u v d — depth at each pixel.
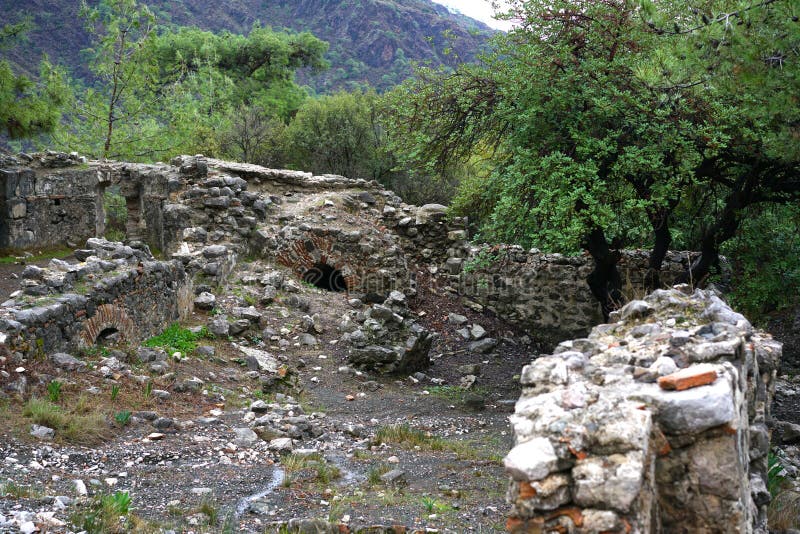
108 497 5.57
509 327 19.81
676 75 11.25
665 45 10.36
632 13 11.72
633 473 3.77
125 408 8.68
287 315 15.77
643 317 6.13
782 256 16.06
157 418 8.61
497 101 14.04
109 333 11.09
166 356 11.26
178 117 35.12
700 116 12.52
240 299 15.64
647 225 15.82
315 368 13.66
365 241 18.80
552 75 12.63
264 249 18.39
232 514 5.77
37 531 4.78
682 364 4.92
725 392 4.25
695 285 14.96
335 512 5.89
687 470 4.32
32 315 9.05
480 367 16.06
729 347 4.95
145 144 34.34
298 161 37.53
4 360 8.25
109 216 31.94
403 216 21.19
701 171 13.68
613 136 12.42
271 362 13.21
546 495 3.84
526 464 3.88
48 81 32.25
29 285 10.02
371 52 123.56
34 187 21.30
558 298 19.72
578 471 3.88
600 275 15.23
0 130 20.69
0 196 20.41
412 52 124.44
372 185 21.83
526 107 12.95
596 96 12.42
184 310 13.90
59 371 9.00
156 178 21.77
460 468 8.02
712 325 5.48
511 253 20.14
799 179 13.59
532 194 13.24
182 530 5.27
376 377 13.88
